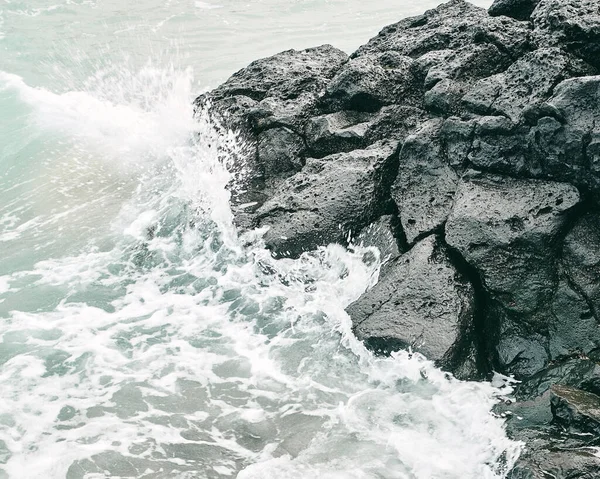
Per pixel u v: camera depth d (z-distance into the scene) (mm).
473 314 7953
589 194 7980
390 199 9438
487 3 18891
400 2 20469
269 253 9352
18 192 11664
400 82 10602
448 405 7211
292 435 6992
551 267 7840
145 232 10352
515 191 8320
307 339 8305
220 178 10773
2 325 8602
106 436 7004
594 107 7730
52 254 10008
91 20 20281
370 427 7035
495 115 8688
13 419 7188
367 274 8820
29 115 14289
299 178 9906
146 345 8297
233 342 8336
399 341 7703
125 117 14078
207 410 7355
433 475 6406
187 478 6492
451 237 8281
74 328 8562
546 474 5812
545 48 8688
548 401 6840
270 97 11219
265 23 19547
